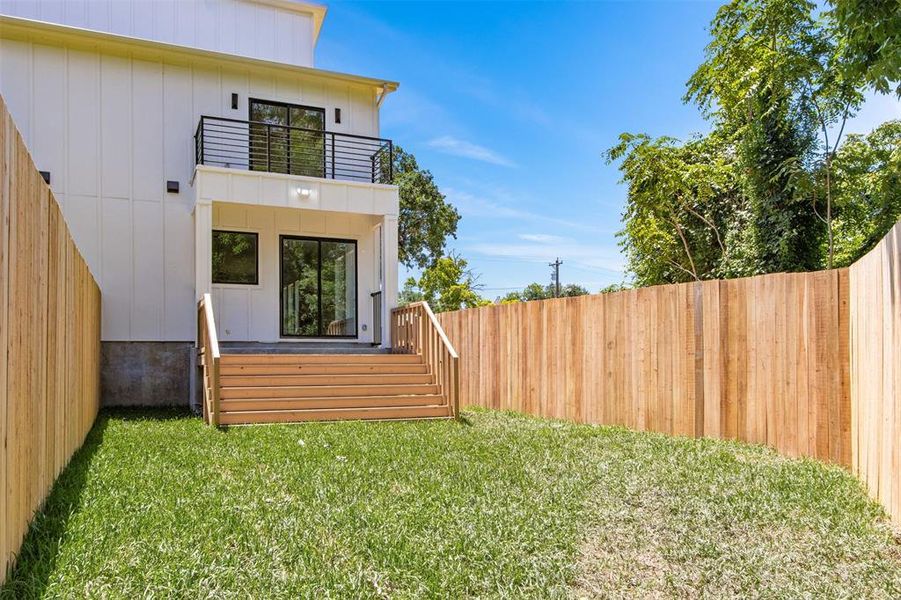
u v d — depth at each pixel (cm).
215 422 732
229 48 1299
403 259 2661
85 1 1179
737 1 1112
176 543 300
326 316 1190
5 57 984
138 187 1055
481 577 276
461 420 811
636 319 715
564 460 522
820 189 1067
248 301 1129
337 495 402
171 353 1065
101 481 421
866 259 440
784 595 264
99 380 945
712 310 627
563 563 294
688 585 275
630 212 1427
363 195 1076
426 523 347
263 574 270
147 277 1054
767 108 1117
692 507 385
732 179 1291
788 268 1115
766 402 570
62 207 1006
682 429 652
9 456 261
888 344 383
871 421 423
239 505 372
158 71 1080
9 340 263
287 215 1166
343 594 255
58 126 1010
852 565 297
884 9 420
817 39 1055
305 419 798
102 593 241
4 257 253
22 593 239
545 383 859
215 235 1116
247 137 1137
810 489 423
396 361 942
